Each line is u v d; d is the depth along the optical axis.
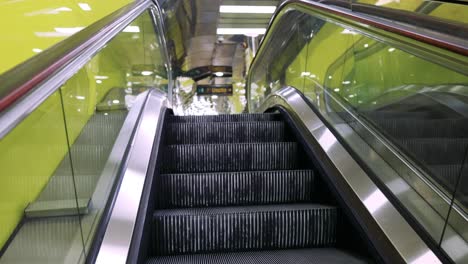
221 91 17.19
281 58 5.00
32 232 1.49
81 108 2.28
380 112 2.45
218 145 2.69
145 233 1.55
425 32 1.63
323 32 3.73
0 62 1.93
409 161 1.90
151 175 2.00
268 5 9.30
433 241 1.44
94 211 1.59
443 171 1.68
